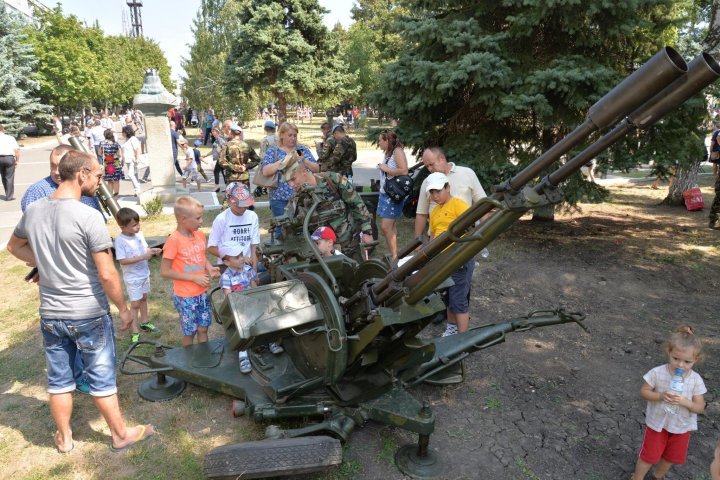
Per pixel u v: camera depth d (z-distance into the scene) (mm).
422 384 4145
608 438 3502
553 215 9203
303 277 3391
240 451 2719
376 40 33375
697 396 2785
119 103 57125
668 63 1772
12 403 3840
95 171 3074
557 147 2213
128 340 4797
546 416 3748
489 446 3406
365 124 34125
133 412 3707
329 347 3025
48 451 3305
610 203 10836
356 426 3545
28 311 5508
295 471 2717
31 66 29000
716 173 12617
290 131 6219
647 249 7590
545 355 4660
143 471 3133
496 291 6098
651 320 5379
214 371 3768
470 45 6926
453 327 4688
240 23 21000
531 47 7492
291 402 3375
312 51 21516
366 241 4699
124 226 4590
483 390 4090
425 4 7887
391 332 3129
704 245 7770
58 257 2914
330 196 4543
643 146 6887
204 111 29484
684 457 2869
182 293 4059
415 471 3107
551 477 3133
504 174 7512
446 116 8125
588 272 6633
